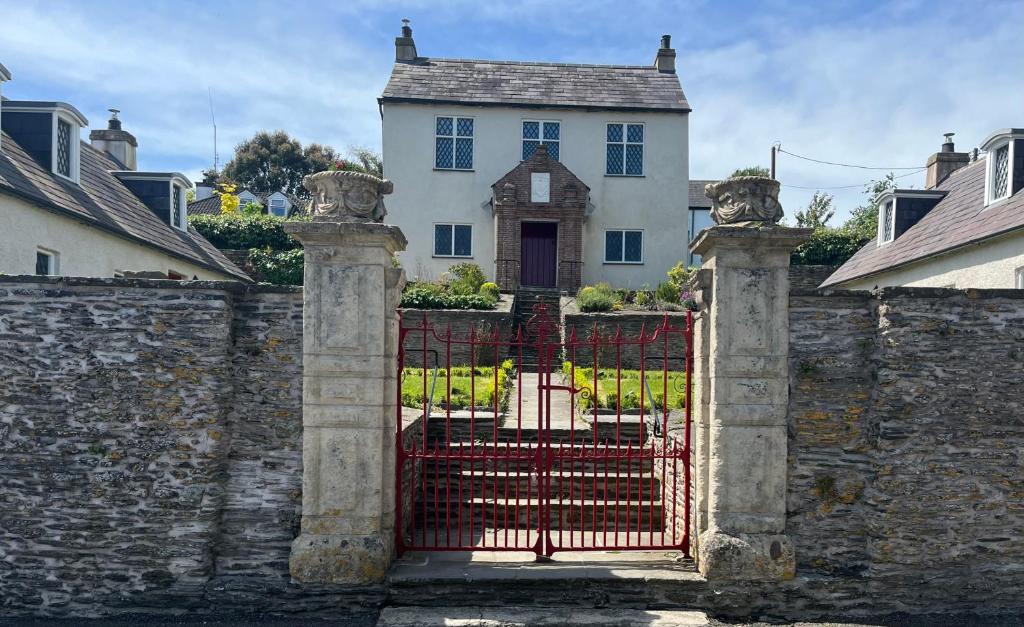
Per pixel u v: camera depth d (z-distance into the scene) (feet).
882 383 17.63
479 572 17.95
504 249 64.90
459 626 16.60
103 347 17.72
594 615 17.22
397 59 72.74
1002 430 17.72
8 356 17.65
